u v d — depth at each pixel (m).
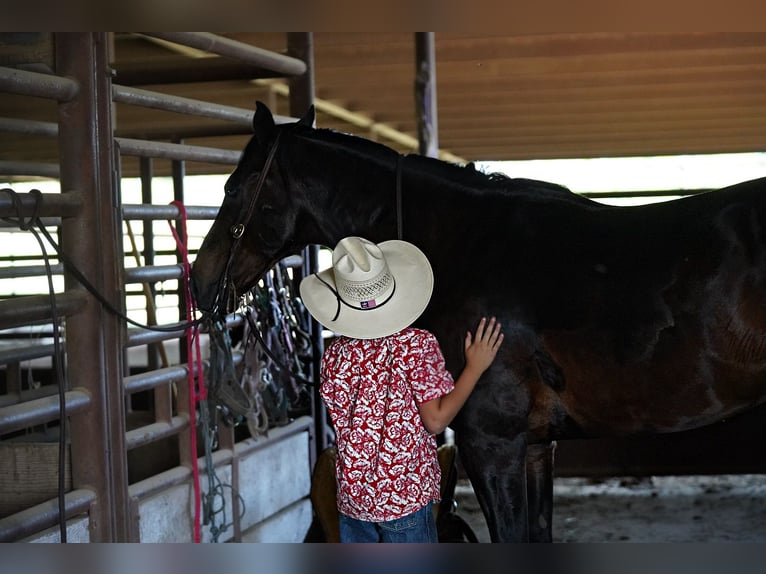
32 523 2.44
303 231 2.83
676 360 2.38
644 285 2.40
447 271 2.61
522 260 2.53
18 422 2.44
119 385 2.85
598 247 2.48
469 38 7.26
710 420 2.46
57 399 2.64
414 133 10.04
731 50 7.46
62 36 2.77
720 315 2.33
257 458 3.74
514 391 2.52
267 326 3.62
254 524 3.71
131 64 4.34
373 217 2.72
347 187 2.73
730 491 4.58
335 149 2.75
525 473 2.57
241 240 2.81
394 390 2.10
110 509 2.79
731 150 10.66
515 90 8.53
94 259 2.81
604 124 9.85
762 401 2.42
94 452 2.77
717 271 2.33
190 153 3.36
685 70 7.98
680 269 2.38
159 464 3.84
